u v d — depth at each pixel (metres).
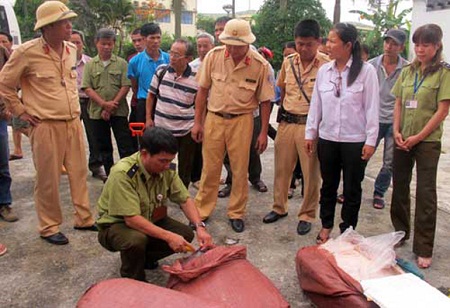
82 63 4.87
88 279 2.86
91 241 3.39
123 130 4.60
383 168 4.10
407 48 13.66
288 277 2.90
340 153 3.11
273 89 3.43
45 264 3.04
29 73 3.06
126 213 2.50
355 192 3.12
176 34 18.97
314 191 3.53
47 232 3.34
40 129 3.13
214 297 2.14
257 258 3.15
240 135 3.43
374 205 4.15
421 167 2.96
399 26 16.70
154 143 2.40
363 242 2.59
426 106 2.88
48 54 3.09
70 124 3.29
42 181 3.24
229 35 3.15
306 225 3.58
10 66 2.99
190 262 2.38
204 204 3.71
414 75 2.96
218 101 3.39
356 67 2.93
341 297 2.26
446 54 12.56
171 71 3.80
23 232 3.54
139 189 2.58
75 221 3.57
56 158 3.24
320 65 3.36
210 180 3.62
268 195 4.50
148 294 1.98
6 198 3.75
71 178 3.44
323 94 3.07
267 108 3.48
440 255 3.20
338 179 3.24
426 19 13.06
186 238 2.86
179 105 3.81
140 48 5.26
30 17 18.89
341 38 2.88
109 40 4.40
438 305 2.00
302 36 3.25
